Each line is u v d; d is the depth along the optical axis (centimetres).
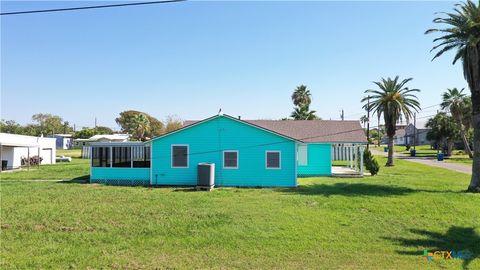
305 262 861
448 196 1811
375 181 2522
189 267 816
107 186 2259
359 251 948
